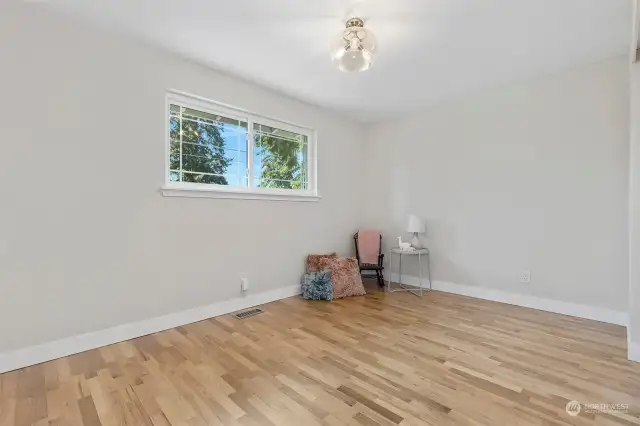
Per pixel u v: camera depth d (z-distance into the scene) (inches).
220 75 120.1
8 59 78.2
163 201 105.7
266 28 90.4
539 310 126.5
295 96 144.2
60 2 79.7
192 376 75.0
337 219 172.9
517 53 105.3
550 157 124.4
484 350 89.5
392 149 176.7
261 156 138.7
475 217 145.5
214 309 118.6
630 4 78.6
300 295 148.8
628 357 84.0
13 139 78.9
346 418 59.7
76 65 88.0
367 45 86.8
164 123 106.2
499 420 59.2
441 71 118.8
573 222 119.8
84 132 89.6
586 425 57.9
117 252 95.7
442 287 157.3
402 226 172.9
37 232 82.2
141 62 100.3
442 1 77.3
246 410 62.2
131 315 98.3
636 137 84.0
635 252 83.4
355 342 95.0
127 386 70.7
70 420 59.2
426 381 73.0
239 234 127.0
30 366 79.8
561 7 80.0
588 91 115.4
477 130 143.9
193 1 78.7
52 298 84.3
